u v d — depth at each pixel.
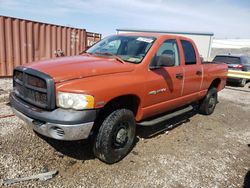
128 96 3.52
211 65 5.87
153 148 4.08
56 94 2.88
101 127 3.25
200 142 4.55
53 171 3.11
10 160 3.30
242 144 4.64
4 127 4.34
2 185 2.79
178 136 4.74
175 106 4.75
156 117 4.52
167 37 4.35
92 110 2.95
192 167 3.57
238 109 7.48
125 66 3.54
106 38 4.88
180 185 3.11
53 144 3.85
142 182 3.10
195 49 5.22
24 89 3.27
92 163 3.43
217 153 4.13
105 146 3.25
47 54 9.95
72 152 3.67
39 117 2.95
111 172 3.25
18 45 8.99
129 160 3.61
